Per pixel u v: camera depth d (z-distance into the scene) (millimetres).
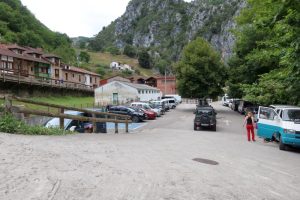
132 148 10594
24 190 4969
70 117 13555
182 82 51531
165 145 12672
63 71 69000
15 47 55188
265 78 24500
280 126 14656
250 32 39219
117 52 191375
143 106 40156
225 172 7793
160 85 106438
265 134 16453
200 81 51312
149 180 6246
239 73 41625
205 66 50500
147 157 8977
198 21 182375
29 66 56094
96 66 137625
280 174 8195
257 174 7906
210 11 178750
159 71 163500
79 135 13062
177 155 9977
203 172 7516
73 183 5543
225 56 131500
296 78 14727
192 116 41469
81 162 7254
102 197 4965
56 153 7980
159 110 41312
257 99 24594
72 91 61156
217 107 65250
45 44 104812
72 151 8570
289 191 6418
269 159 10805
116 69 140375
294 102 19469
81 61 135375
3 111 11227
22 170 6059
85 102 54312
